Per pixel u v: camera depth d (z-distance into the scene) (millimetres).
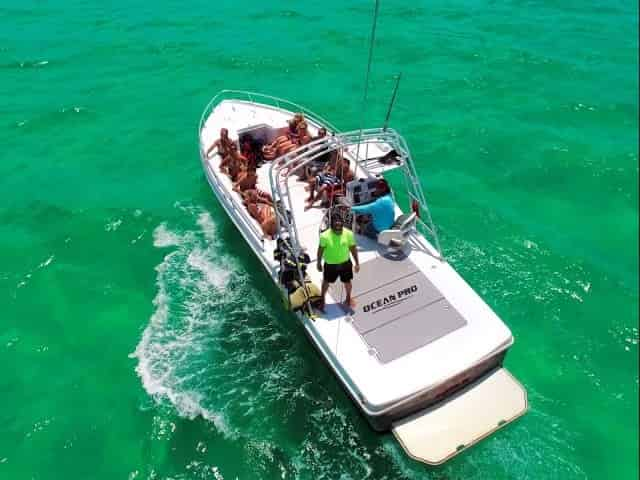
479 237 10703
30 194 11695
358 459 7012
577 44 19062
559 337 8719
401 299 7188
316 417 7465
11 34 18297
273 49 18016
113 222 10969
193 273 9852
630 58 18078
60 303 9242
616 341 8672
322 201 8938
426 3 22250
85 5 20828
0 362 8266
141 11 20500
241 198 9062
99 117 14336
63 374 8109
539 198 11938
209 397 7742
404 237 7836
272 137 10859
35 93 15195
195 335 8688
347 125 14352
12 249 10266
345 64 17266
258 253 8297
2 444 7195
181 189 12047
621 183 12336
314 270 7727
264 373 8055
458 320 6930
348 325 6883
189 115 14594
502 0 22938
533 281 9703
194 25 19531
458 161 13031
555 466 7023
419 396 6223
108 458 7059
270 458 7031
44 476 6863
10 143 13266
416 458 5863
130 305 9234
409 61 17547
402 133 14023
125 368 8180
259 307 9164
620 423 7555
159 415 7504
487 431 6121
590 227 11156
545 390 7984
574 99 15633
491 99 15609
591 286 9641
